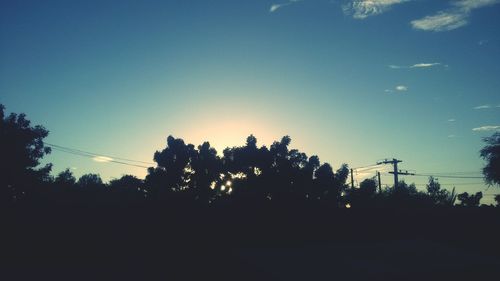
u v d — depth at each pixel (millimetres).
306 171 40438
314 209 39719
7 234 26734
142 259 25547
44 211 28844
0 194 33188
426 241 33688
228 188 38688
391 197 53938
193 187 37250
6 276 21125
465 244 40156
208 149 38406
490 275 26656
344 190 45250
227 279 22906
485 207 45156
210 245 29906
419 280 24234
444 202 73562
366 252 28047
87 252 26859
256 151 39062
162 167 37375
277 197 38875
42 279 20859
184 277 22594
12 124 36219
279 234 36344
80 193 34781
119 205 31781
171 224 32062
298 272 22594
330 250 28406
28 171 35188
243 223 35469
